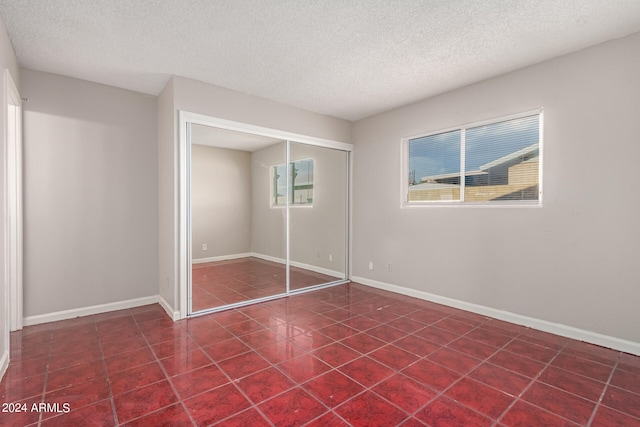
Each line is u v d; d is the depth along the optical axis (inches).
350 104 166.2
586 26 95.8
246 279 163.9
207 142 149.3
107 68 123.9
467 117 141.6
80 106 134.0
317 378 86.0
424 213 159.3
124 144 144.9
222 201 155.3
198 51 111.0
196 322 127.9
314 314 138.3
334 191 195.8
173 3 84.5
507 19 92.3
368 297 164.6
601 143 106.0
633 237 100.3
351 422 68.6
